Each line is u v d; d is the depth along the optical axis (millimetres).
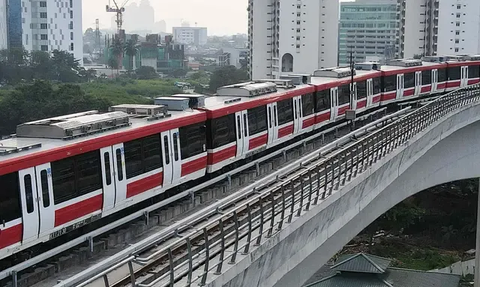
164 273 14516
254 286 17203
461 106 39594
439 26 100125
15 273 15078
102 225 20750
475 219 56906
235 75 114375
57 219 17062
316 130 37125
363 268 37938
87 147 18188
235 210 15133
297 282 21656
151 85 111500
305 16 102375
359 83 41000
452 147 42688
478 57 55875
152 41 172125
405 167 32594
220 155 25656
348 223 26172
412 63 48969
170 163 22312
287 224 17906
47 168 16703
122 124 20391
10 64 103312
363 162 24359
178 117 23031
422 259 51969
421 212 57750
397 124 28734
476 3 98688
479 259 43438
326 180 20859
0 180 15234
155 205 21000
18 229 15742
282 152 31453
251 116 28203
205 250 14453
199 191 25234
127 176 20000
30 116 61938
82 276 12914
